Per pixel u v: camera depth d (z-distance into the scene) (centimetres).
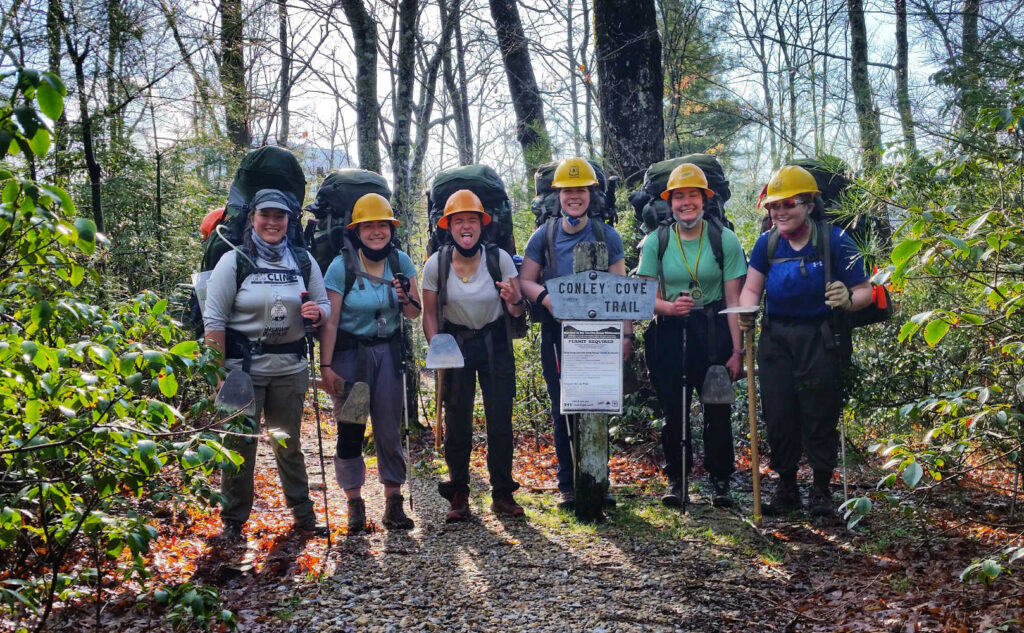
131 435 248
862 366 576
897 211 438
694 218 545
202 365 295
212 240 501
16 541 357
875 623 341
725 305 551
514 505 549
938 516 495
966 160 352
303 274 488
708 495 588
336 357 519
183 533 480
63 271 264
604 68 820
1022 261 335
